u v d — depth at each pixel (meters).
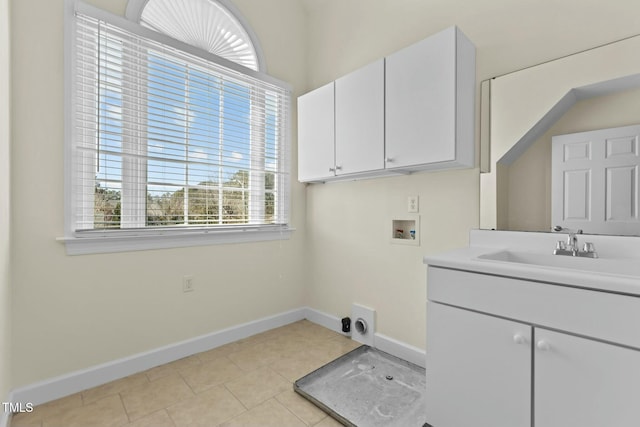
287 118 2.54
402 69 1.68
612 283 0.86
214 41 2.14
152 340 1.86
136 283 1.80
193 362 1.91
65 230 1.56
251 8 2.31
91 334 1.65
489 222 1.60
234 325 2.24
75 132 1.60
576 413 0.93
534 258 1.38
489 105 1.61
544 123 1.45
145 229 1.82
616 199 1.28
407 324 1.95
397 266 2.01
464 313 1.17
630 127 1.25
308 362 1.92
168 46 1.87
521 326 1.04
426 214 1.86
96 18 1.61
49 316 1.52
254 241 2.34
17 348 1.44
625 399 0.86
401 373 1.79
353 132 1.94
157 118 1.87
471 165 1.63
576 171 1.37
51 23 1.51
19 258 1.44
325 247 2.50
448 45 1.50
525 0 1.51
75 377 1.59
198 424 1.37
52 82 1.51
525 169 1.50
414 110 1.63
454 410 1.21
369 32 2.19
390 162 1.74
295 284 2.62
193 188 2.04
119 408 1.47
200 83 2.02
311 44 2.64
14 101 1.42
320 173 2.17
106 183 1.71
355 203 2.26
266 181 2.45
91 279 1.65
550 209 1.43
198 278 2.05
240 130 2.26
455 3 1.75
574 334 0.94
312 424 1.38
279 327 2.47
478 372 1.14
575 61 1.37
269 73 2.41
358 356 2.00
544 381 0.99
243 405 1.50
